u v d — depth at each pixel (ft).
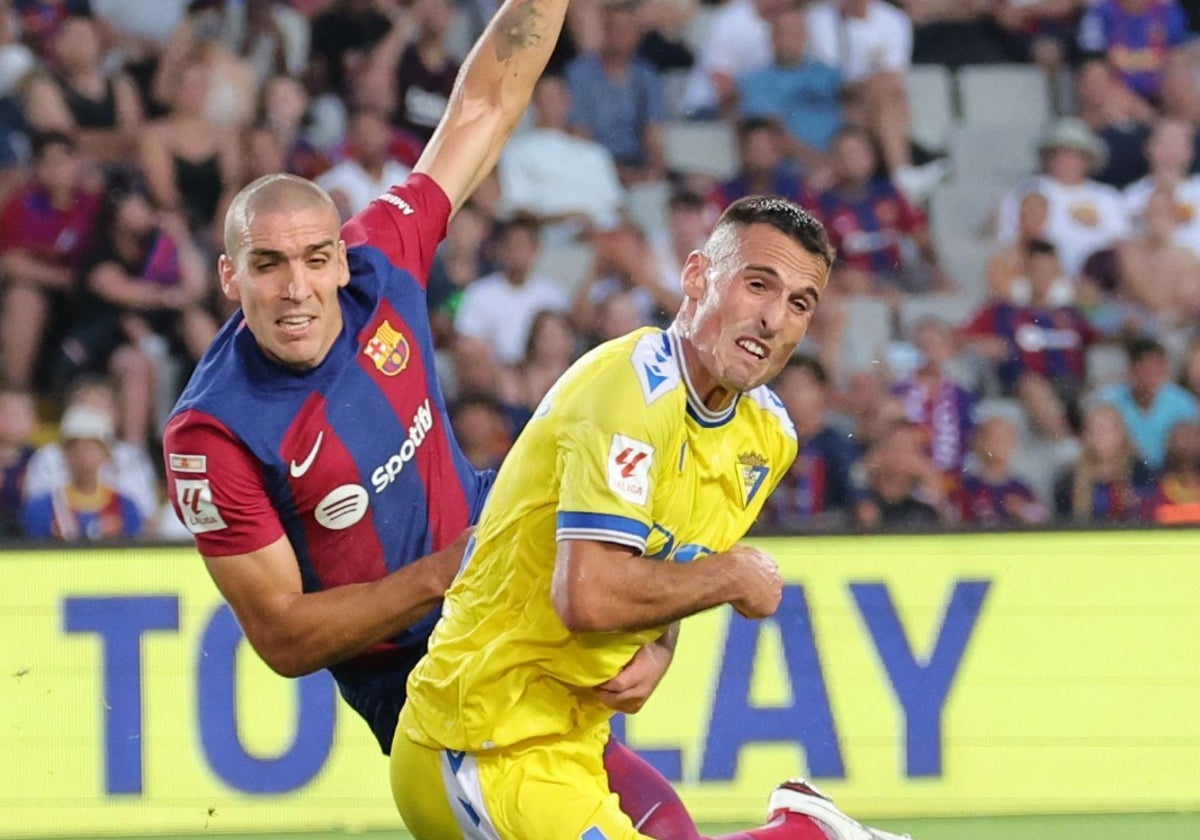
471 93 29.78
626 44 59.41
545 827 21.83
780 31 59.67
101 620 38.78
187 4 58.44
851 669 39.11
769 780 38.91
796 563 39.32
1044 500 53.01
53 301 54.34
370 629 24.95
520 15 29.84
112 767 38.52
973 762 38.99
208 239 55.57
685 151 59.26
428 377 27.09
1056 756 38.96
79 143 56.13
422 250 28.22
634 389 20.77
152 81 57.21
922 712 39.06
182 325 54.49
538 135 58.08
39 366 53.98
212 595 38.91
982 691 39.11
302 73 58.29
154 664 38.70
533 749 22.20
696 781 38.88
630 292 56.03
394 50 58.23
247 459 25.13
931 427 52.24
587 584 20.35
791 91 59.62
